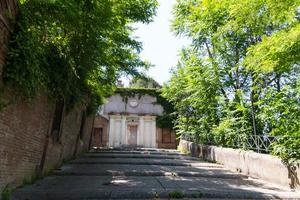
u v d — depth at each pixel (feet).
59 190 28.27
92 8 30.73
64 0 26.73
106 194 27.22
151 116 119.03
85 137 74.90
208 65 64.39
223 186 34.27
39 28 28.66
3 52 22.79
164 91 87.71
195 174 42.39
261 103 42.88
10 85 24.11
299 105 37.45
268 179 40.68
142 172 41.81
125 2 45.09
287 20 27.96
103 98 82.02
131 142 120.88
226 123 53.47
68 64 35.88
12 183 27.37
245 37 55.62
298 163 34.58
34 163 33.94
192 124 81.30
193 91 72.59
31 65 25.40
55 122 42.24
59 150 45.83
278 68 29.73
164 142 117.70
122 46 53.93
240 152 49.47
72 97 45.32
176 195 28.09
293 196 30.07
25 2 25.98
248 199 28.76
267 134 43.70
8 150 25.86
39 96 31.91
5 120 24.47
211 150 64.13
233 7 28.19
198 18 61.31
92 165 50.03
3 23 22.09
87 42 34.76
